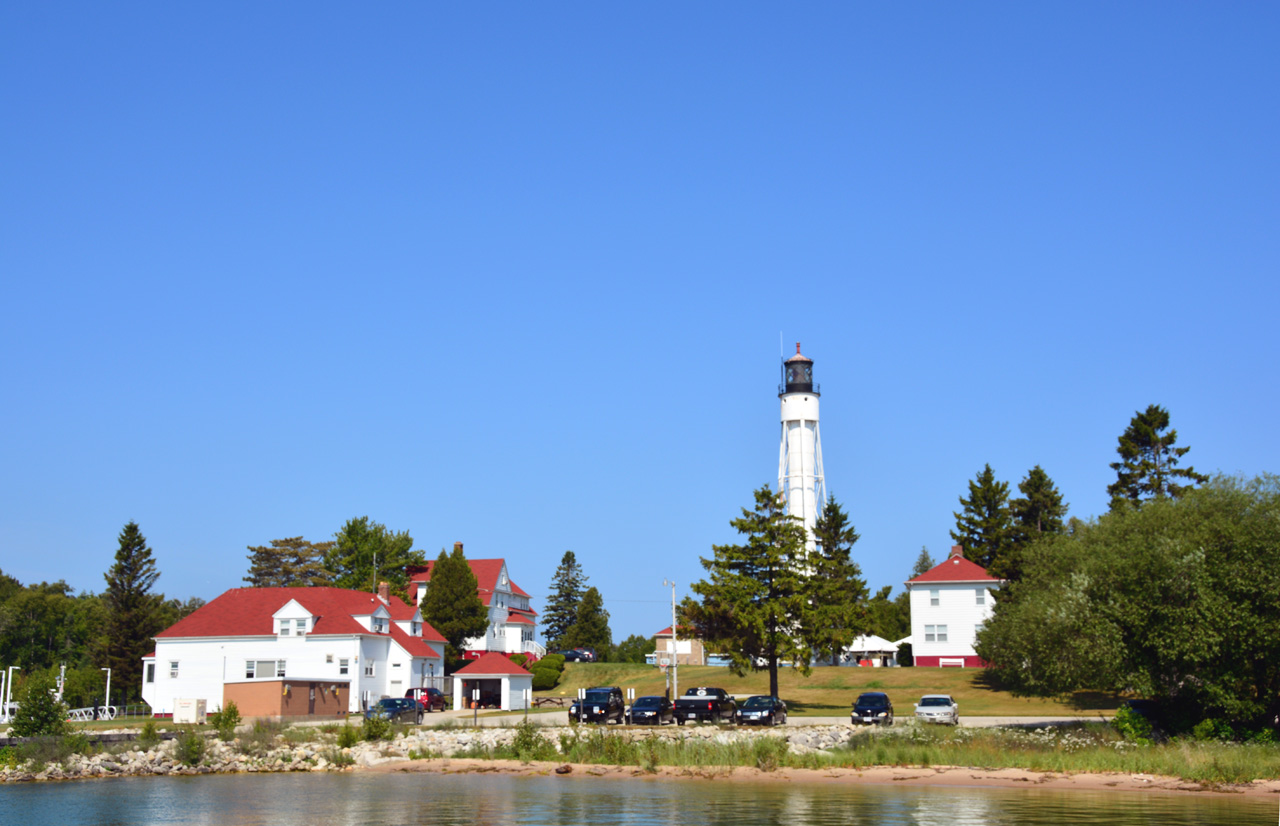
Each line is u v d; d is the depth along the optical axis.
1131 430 92.12
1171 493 89.38
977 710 70.69
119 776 44.34
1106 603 48.41
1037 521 97.50
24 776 43.06
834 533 112.50
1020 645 59.94
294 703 71.69
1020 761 42.50
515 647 124.12
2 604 127.19
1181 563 46.06
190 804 34.25
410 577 121.75
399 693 84.06
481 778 42.12
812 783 39.16
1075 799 33.91
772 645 73.38
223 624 83.75
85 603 134.12
